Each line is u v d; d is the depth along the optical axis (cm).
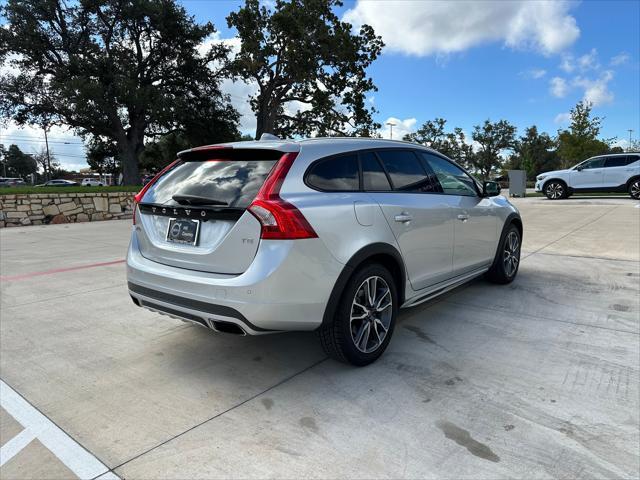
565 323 386
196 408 261
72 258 744
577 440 223
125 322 412
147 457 216
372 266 303
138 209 330
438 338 358
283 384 288
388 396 270
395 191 339
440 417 246
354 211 291
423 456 213
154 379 298
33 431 239
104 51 2894
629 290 484
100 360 329
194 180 303
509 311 421
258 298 251
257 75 3162
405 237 332
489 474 200
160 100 2736
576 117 2958
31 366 319
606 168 1628
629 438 224
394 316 328
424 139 7006
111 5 2883
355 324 305
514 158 7588
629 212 1200
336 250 275
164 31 3006
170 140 4097
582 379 285
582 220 1082
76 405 266
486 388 276
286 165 274
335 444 224
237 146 295
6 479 201
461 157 7081
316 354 336
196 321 280
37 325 405
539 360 314
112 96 2711
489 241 463
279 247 253
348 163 312
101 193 1555
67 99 2623
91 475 204
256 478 200
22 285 553
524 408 253
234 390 282
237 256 261
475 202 439
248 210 257
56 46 2936
